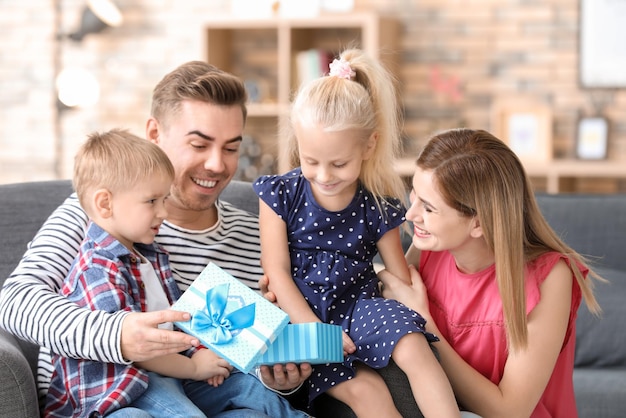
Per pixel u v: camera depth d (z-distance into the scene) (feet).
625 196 12.42
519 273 7.41
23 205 8.98
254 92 19.53
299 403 7.79
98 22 20.10
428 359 7.12
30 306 6.89
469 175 7.40
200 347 7.58
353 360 7.34
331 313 7.71
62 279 7.44
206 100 8.14
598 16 19.13
